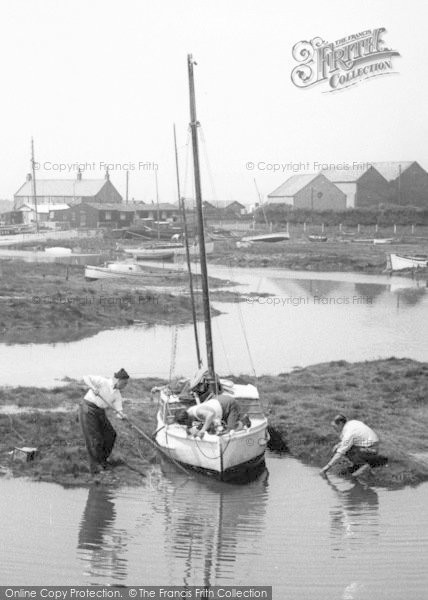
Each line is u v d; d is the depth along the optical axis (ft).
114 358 104.37
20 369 94.99
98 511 48.96
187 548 43.88
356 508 50.49
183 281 209.36
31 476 54.24
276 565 42.55
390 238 362.53
